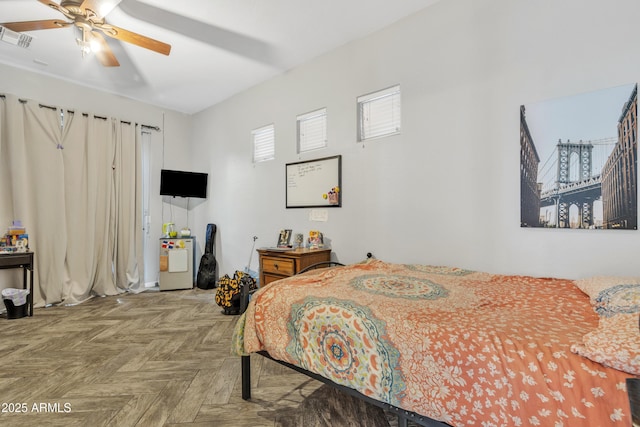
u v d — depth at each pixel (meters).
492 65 2.23
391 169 2.77
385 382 1.22
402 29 2.70
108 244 4.14
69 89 3.92
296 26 2.81
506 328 1.14
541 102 2.02
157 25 2.79
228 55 3.33
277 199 3.81
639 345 0.85
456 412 1.06
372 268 2.30
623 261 1.77
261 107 4.01
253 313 1.72
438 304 1.45
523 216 2.09
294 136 3.61
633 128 1.73
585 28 1.89
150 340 2.67
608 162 1.80
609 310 1.20
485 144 2.26
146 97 4.50
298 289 1.72
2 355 2.37
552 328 1.13
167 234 4.73
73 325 3.02
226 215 4.57
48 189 3.65
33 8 2.58
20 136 3.48
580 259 1.90
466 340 1.09
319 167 3.32
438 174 2.48
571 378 0.89
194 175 4.78
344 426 1.60
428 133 2.54
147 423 1.60
